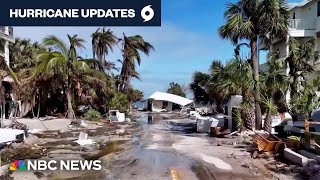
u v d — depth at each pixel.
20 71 37.41
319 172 11.98
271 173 12.77
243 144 19.97
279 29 24.08
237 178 12.19
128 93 60.31
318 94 27.55
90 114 36.09
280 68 23.84
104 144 20.64
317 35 35.34
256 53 24.45
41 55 34.16
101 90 39.56
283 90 24.73
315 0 35.25
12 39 35.59
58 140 21.50
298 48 27.02
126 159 15.75
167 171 13.30
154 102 73.62
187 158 15.96
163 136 24.83
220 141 21.61
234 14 24.08
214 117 28.58
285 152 15.04
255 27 24.38
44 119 32.41
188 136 24.78
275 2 23.39
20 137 19.11
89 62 39.94
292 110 24.25
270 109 23.02
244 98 23.88
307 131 15.79
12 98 33.69
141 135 25.41
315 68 32.62
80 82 37.06
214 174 12.80
